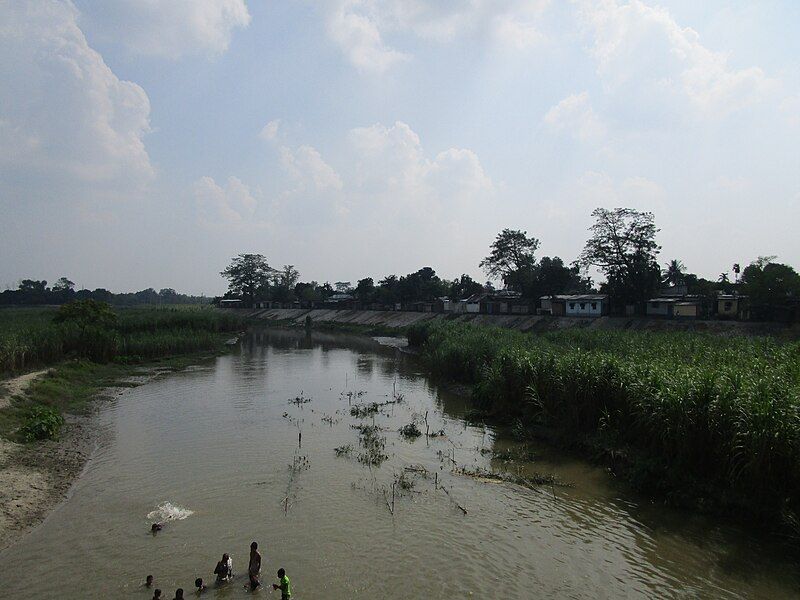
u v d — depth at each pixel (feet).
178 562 46.93
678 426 59.67
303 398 117.70
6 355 116.37
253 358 193.77
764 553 48.03
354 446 81.25
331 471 70.13
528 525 55.26
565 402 82.69
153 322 211.61
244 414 101.55
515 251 341.00
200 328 243.40
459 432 90.07
